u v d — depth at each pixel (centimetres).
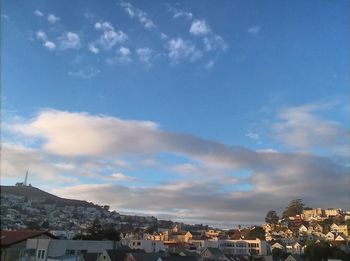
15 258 6594
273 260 15875
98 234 12631
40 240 7188
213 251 14462
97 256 8125
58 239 7600
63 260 7188
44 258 7106
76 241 7931
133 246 14738
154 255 8900
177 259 9031
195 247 17538
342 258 13538
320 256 14262
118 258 8131
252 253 17338
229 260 13912
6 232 6975
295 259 14225
